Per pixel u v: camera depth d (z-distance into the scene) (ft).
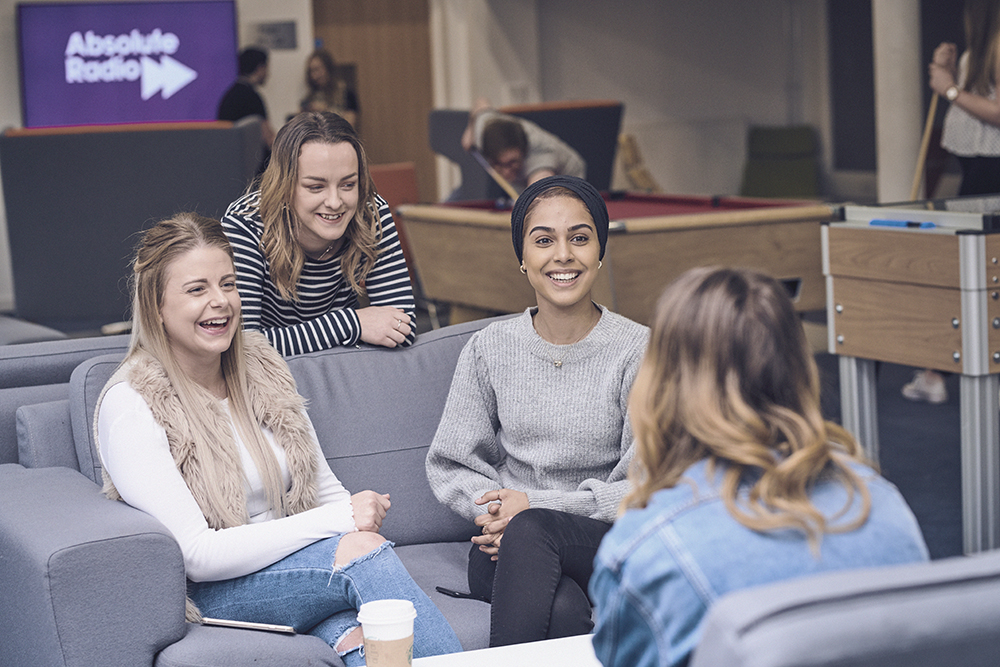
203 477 6.09
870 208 10.97
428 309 22.58
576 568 5.90
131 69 26.02
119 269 21.34
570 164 18.04
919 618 2.51
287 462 6.56
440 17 31.07
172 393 6.14
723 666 2.52
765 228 13.66
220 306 6.18
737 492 3.37
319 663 5.78
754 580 3.18
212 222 6.40
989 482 9.55
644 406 3.62
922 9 30.48
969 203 11.29
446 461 6.98
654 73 33.45
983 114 13.97
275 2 28.71
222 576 6.00
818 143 34.83
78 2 25.46
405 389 7.66
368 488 7.43
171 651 5.56
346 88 28.30
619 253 13.12
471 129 17.75
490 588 6.47
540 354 6.79
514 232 6.86
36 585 5.42
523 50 31.32
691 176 34.35
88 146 20.93
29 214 21.17
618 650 3.48
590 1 32.22
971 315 9.33
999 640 2.56
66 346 7.84
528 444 6.84
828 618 2.48
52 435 7.10
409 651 4.79
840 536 3.31
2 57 25.39
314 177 7.37
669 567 3.24
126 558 5.47
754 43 34.55
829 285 10.85
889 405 15.38
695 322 3.53
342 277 8.05
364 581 5.89
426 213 16.11
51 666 5.47
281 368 6.81
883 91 20.83
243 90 24.71
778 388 3.51
